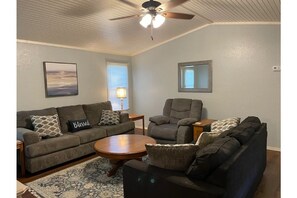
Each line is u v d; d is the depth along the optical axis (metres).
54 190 2.69
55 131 3.64
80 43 4.55
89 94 5.05
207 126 3.82
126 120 4.80
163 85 5.54
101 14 3.37
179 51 5.16
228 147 1.84
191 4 3.25
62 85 4.47
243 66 4.31
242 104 4.38
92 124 4.58
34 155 3.11
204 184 1.60
